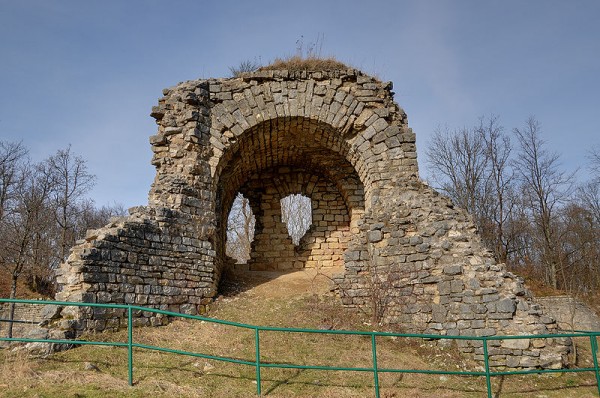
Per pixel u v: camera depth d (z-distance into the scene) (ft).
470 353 35.19
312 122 48.39
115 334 32.63
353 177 59.62
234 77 48.52
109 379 24.52
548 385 30.71
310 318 40.24
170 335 34.40
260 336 35.50
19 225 71.00
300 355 32.04
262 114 47.34
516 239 102.42
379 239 42.47
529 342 33.60
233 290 48.75
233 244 118.21
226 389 25.22
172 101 46.52
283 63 49.93
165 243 39.73
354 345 35.24
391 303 40.06
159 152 45.14
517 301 35.27
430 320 37.65
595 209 101.45
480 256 37.81
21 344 29.12
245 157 53.83
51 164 88.79
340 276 44.21
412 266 40.06
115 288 34.50
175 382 25.41
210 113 47.11
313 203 62.64
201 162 45.06
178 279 39.99
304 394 25.70
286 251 61.36
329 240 61.46
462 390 28.78
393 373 30.07
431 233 40.11
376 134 47.21
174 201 42.34
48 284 86.48
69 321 30.76
